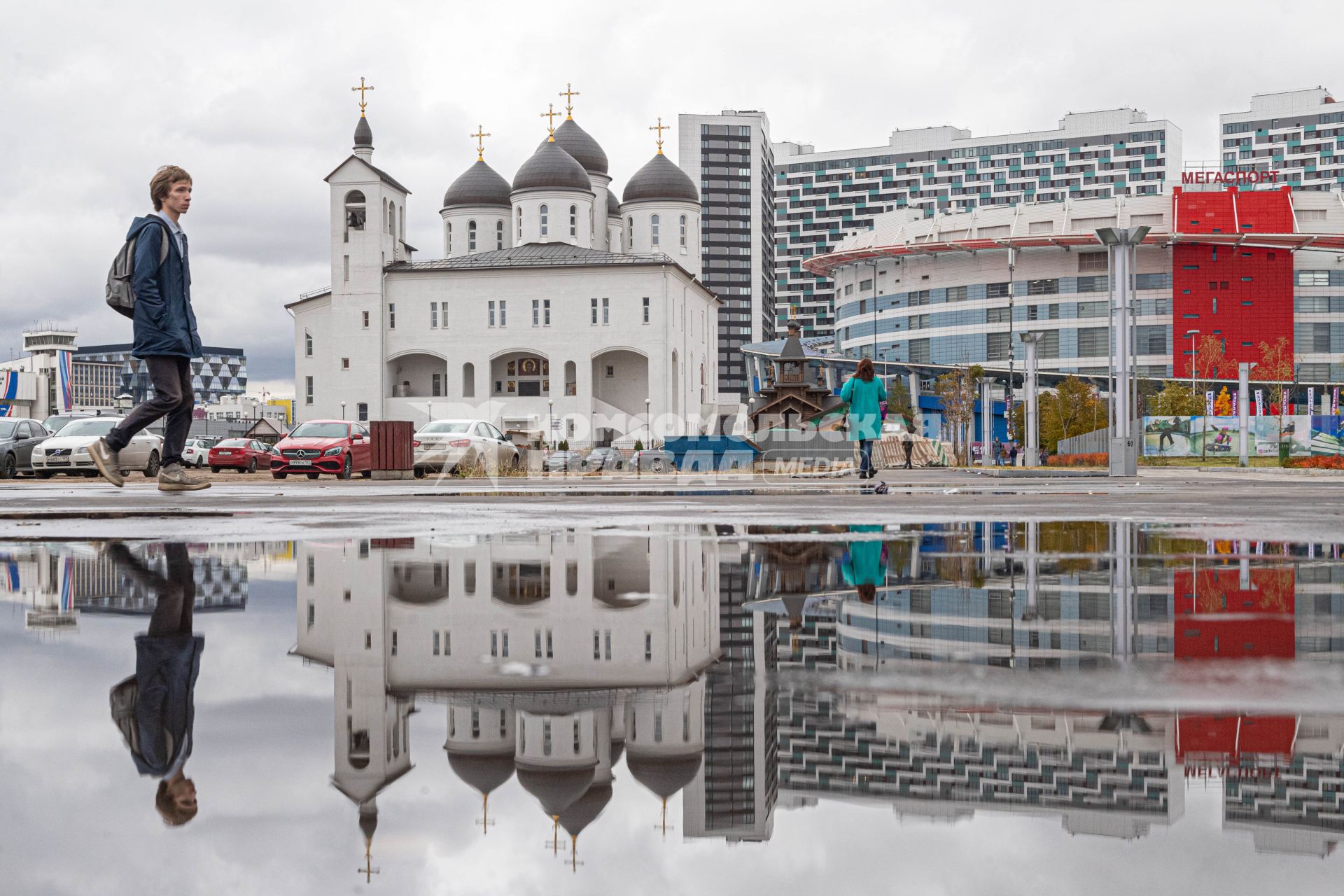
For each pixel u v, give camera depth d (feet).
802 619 11.70
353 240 276.41
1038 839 4.74
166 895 4.05
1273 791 5.44
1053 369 332.19
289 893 4.11
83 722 6.88
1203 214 316.19
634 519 30.19
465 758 6.13
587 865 4.51
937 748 6.29
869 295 378.32
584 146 305.32
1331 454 181.98
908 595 13.78
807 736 6.61
